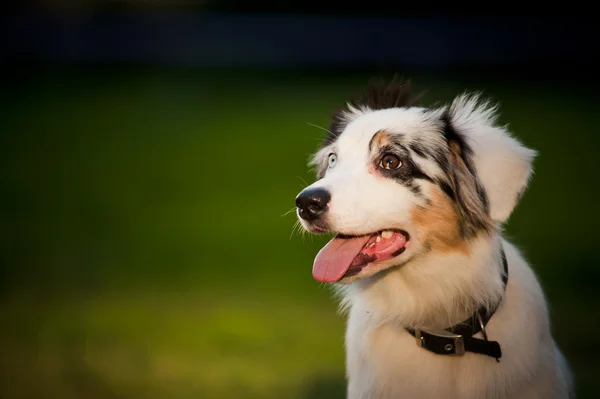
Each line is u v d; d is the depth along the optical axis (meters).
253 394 5.59
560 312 7.21
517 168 3.92
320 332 6.88
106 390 5.70
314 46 27.92
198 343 6.61
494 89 22.06
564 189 12.36
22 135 17.75
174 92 23.70
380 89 4.84
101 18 29.11
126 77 26.12
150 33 28.34
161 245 9.81
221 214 11.28
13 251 9.61
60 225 10.83
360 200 3.90
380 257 3.93
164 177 13.80
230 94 23.34
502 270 3.99
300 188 12.71
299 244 9.78
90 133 18.00
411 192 3.96
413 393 3.91
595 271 8.39
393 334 4.05
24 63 27.39
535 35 26.14
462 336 3.88
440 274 3.97
